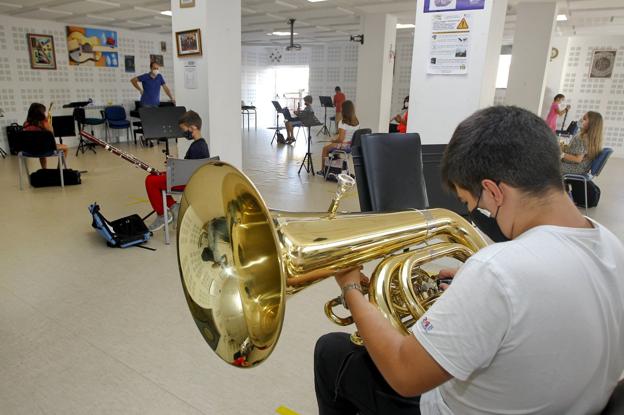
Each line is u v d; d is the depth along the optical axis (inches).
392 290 39.6
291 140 371.6
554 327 24.4
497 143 26.8
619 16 268.2
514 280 24.4
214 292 43.1
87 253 123.6
